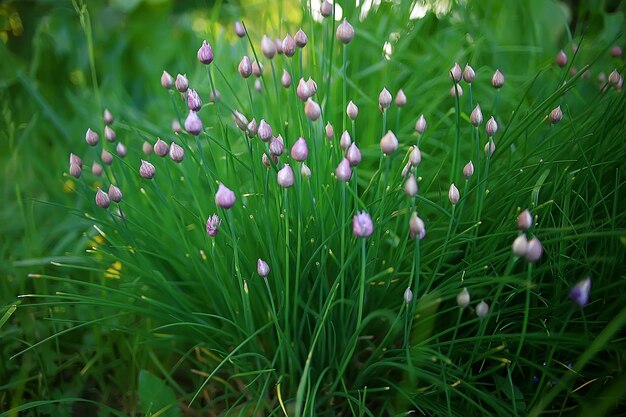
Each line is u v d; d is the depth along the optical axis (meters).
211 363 0.81
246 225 0.79
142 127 1.02
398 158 0.88
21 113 1.10
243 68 0.77
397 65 1.00
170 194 0.85
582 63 0.98
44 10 1.25
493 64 1.01
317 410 0.77
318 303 0.78
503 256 0.75
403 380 0.75
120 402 0.81
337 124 0.90
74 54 1.22
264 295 0.75
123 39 1.24
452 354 0.76
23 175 1.01
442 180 0.90
